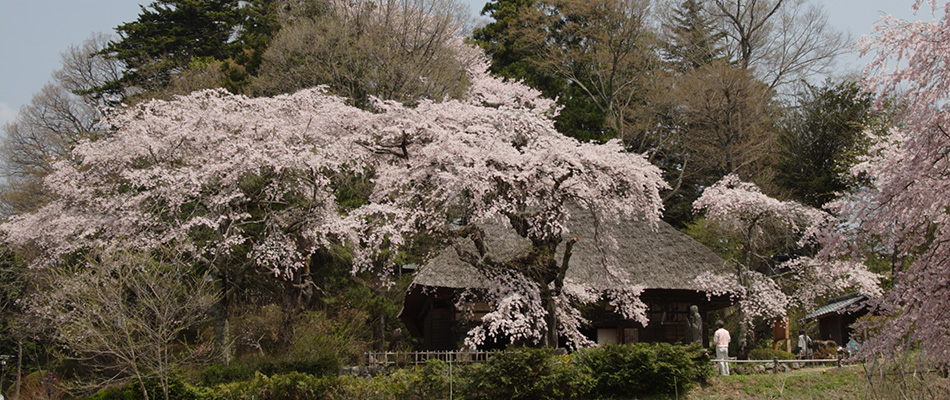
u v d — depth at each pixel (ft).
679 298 65.57
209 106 55.83
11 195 97.40
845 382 44.52
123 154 52.31
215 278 57.93
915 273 29.60
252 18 111.45
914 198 29.76
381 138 53.01
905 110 31.50
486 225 65.21
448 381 41.24
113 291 41.83
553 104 61.41
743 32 106.73
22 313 59.57
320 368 48.32
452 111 51.06
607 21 108.17
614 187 49.11
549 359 41.39
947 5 29.43
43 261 52.80
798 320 76.95
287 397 42.06
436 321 63.52
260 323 60.23
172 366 42.34
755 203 62.28
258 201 55.21
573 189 47.39
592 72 111.86
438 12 86.94
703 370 45.19
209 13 115.85
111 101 104.42
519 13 112.78
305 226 54.34
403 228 47.42
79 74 110.73
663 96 101.40
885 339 29.30
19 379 58.90
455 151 45.78
